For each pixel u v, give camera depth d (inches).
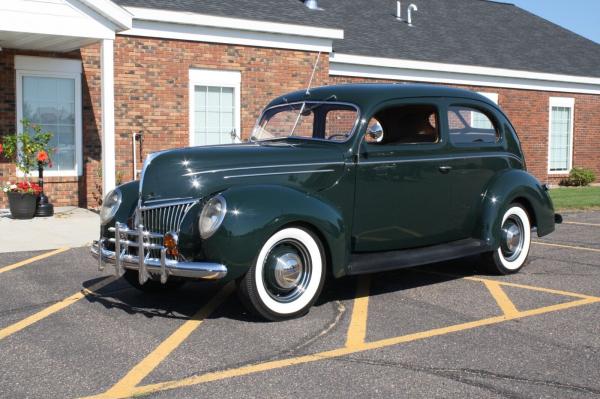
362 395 145.6
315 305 224.1
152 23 503.5
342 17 746.8
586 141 845.8
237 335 189.3
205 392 147.6
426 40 753.0
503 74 743.1
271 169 214.4
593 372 159.5
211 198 196.9
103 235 223.8
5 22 403.9
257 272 195.2
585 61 862.5
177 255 198.1
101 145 495.8
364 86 245.0
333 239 206.7
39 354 173.6
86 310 218.1
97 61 506.0
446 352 173.9
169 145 518.9
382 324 200.2
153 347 178.9
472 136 262.7
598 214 505.7
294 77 574.6
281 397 144.7
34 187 438.9
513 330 193.8
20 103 479.2
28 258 308.2
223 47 537.0
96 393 147.3
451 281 261.6
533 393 146.6
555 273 277.1
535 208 277.0
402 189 238.7
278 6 582.6
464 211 258.4
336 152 226.4
